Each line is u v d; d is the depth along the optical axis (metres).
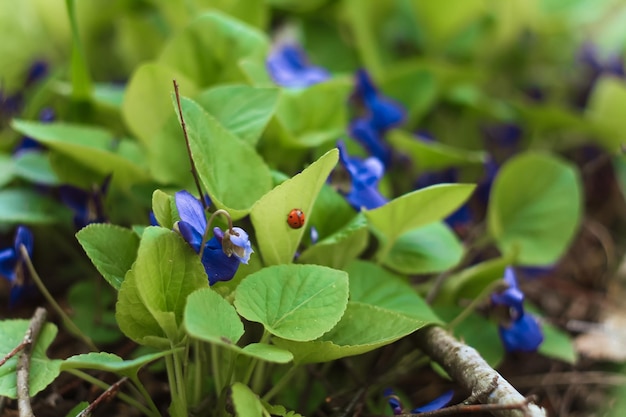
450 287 0.50
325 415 0.47
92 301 0.49
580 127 0.65
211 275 0.42
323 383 0.47
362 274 0.46
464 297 0.50
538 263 0.52
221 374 0.44
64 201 0.50
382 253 0.48
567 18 0.76
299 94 0.52
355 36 0.65
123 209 0.52
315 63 0.67
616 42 0.81
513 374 0.53
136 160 0.51
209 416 0.44
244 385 0.41
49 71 0.66
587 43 0.76
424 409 0.43
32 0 0.67
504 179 0.54
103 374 0.47
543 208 0.53
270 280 0.42
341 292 0.41
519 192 0.54
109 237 0.43
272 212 0.42
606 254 0.61
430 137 0.61
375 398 0.48
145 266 0.40
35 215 0.50
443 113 0.68
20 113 0.60
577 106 0.74
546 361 0.53
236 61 0.52
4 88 0.61
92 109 0.55
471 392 0.43
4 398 0.44
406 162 0.57
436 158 0.56
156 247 0.40
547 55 0.79
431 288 0.50
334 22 0.69
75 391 0.48
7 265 0.46
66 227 0.53
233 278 0.43
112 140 0.52
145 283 0.40
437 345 0.45
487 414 0.48
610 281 0.59
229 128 0.46
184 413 0.43
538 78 0.78
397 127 0.58
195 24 0.52
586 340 0.53
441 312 0.49
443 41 0.71
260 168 0.45
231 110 0.46
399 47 0.72
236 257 0.41
